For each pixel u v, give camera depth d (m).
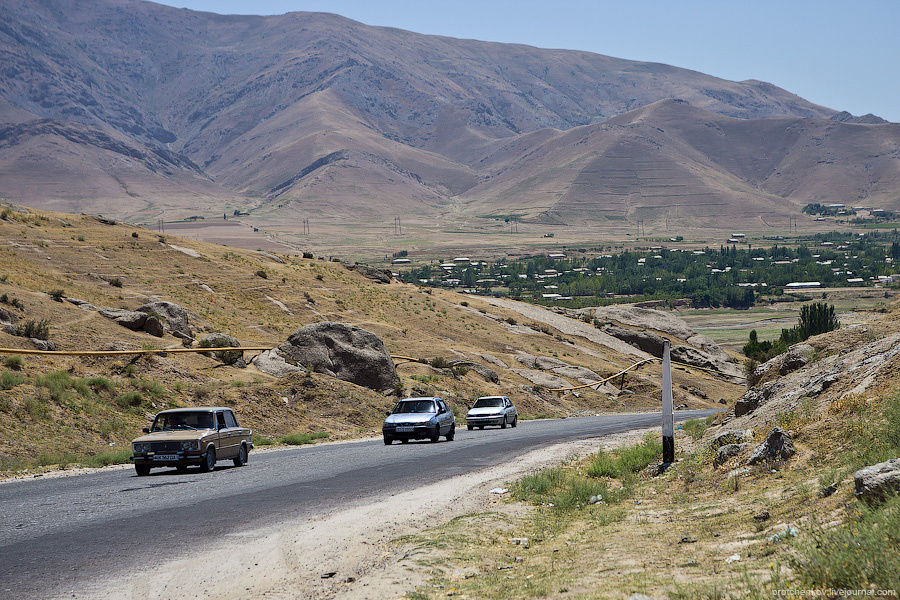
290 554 9.84
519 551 10.03
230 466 20.86
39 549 10.14
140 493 15.28
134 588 8.23
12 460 20.81
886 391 13.54
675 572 7.71
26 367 29.55
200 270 68.19
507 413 37.84
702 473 14.89
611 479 17.52
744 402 24.66
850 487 9.12
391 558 9.65
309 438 31.00
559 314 103.88
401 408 29.17
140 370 34.16
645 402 68.75
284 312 63.44
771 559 7.47
